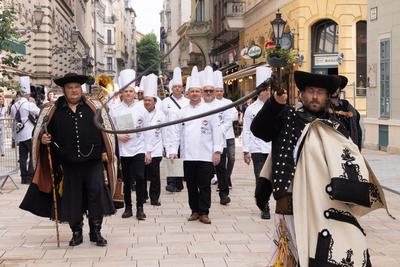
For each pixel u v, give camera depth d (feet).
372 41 62.59
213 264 21.52
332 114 14.75
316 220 13.26
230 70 131.23
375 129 62.34
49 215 24.38
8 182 43.86
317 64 82.69
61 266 21.34
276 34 70.74
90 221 24.54
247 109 31.83
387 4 58.65
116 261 21.98
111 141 24.11
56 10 136.67
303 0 82.02
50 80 120.06
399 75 56.85
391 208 31.96
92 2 269.85
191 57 194.70
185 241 25.07
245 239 25.36
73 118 23.67
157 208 32.99
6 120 45.55
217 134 28.40
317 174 13.52
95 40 273.75
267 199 15.49
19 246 24.39
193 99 28.55
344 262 12.92
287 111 14.51
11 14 43.62
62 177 24.26
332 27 82.69
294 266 14.39
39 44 118.21
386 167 48.19
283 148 14.32
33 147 23.72
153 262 21.81
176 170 30.58
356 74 80.64
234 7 118.32
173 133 30.89
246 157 32.24
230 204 34.06
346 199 12.94
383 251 23.25
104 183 24.29
